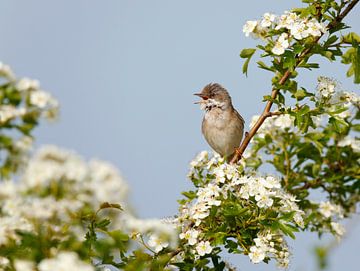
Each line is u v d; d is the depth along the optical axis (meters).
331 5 12.46
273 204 11.12
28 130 9.31
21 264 8.11
